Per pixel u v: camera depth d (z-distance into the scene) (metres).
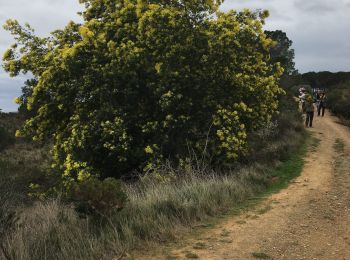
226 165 11.63
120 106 11.82
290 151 14.96
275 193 9.66
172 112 11.73
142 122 11.89
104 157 11.93
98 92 11.53
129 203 7.31
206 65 11.78
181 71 11.44
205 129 11.97
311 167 12.53
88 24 12.28
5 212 7.05
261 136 16.16
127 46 11.34
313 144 16.98
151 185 9.27
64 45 12.55
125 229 6.21
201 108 12.05
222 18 11.92
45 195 11.54
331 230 6.93
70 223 6.57
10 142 31.03
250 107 12.66
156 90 11.23
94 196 6.50
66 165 11.41
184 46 11.48
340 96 35.56
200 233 6.74
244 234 6.69
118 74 11.29
